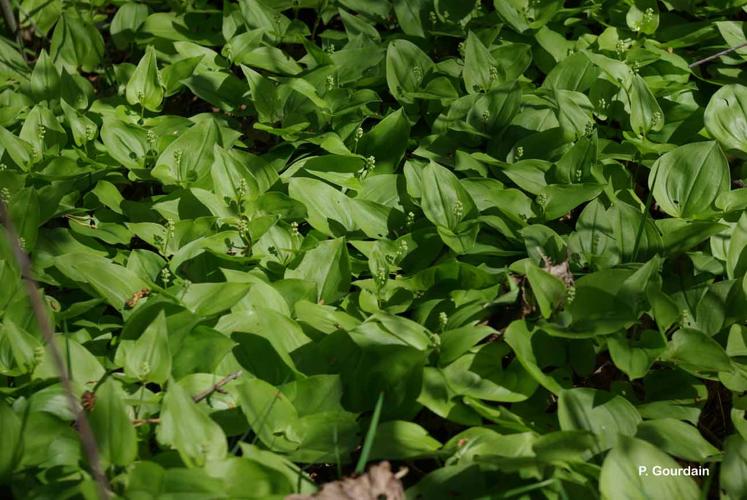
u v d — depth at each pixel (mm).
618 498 965
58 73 1262
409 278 1114
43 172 1187
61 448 987
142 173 1187
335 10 1352
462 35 1304
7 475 975
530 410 1051
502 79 1268
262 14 1315
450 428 1060
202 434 975
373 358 1040
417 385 1030
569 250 1118
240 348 1062
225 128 1221
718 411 1086
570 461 990
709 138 1219
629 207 1122
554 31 1311
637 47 1280
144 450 1004
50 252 1131
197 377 1034
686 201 1156
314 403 1034
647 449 976
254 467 972
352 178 1176
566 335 1045
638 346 1054
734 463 987
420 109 1263
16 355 1034
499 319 1091
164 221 1176
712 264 1122
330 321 1075
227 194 1162
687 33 1303
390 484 969
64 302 1124
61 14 1316
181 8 1345
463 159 1188
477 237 1150
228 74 1271
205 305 1069
